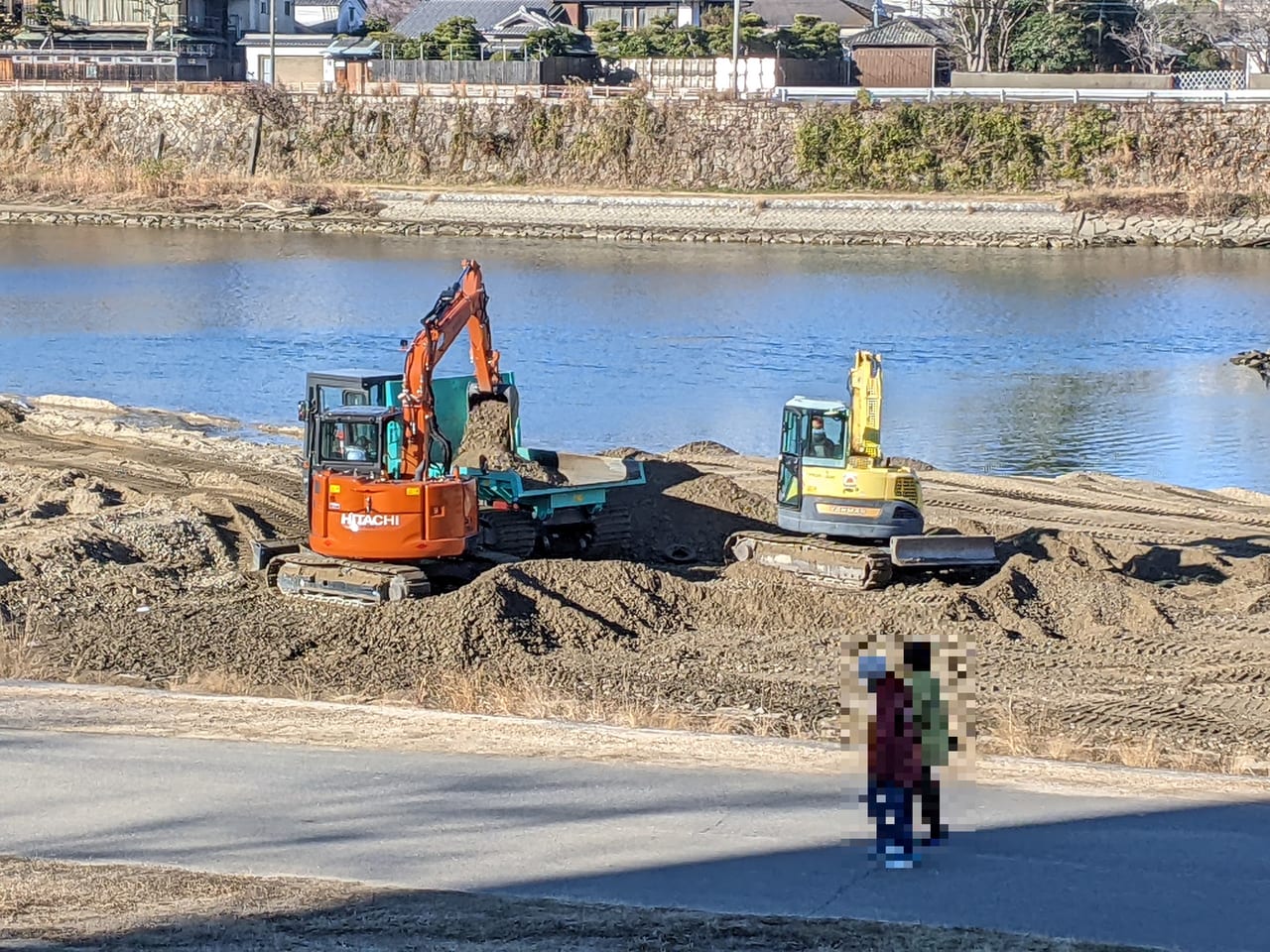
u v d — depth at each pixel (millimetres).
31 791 14977
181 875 12844
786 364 49219
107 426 38625
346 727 17609
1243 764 17422
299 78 114750
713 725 18922
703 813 14125
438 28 101562
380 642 22891
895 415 42812
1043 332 54781
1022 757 16859
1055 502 32906
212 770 15656
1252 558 27484
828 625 23875
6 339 52875
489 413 28719
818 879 12492
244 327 55438
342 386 26078
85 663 22062
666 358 49969
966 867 12719
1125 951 11109
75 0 114438
